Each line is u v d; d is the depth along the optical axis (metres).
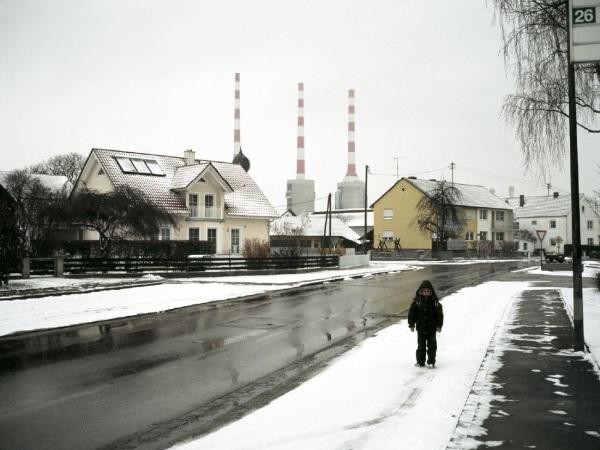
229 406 7.39
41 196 31.97
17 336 12.70
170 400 7.67
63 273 27.14
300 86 135.00
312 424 6.37
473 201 73.94
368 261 44.16
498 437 5.79
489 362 9.10
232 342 11.96
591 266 40.94
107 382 8.62
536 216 88.88
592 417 6.40
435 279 29.58
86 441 6.11
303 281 27.50
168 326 14.14
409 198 69.44
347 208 139.38
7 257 21.97
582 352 9.80
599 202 70.38
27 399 7.70
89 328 13.84
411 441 5.70
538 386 7.67
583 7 9.59
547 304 16.77
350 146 138.75
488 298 18.88
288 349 11.20
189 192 43.16
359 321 14.95
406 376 8.43
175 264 30.03
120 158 44.19
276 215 48.41
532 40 14.55
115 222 30.83
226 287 24.20
